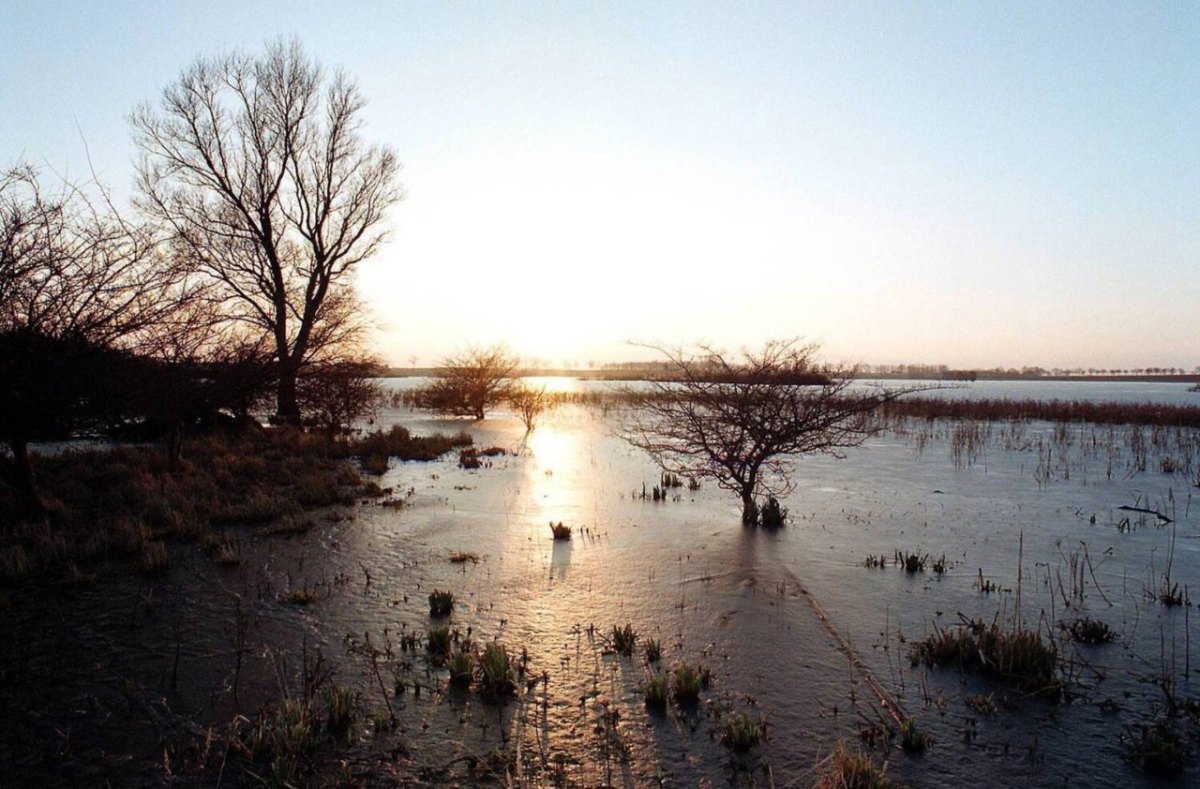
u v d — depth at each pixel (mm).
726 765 4391
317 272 23641
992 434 26047
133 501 11523
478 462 17234
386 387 56906
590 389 57406
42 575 7938
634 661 5844
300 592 7324
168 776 4238
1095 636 6324
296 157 23109
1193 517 11523
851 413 11125
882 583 7895
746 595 7457
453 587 7734
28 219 7559
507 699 5227
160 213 20656
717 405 11188
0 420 8578
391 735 4738
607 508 12055
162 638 6270
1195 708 5043
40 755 4449
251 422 20438
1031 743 4660
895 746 4613
